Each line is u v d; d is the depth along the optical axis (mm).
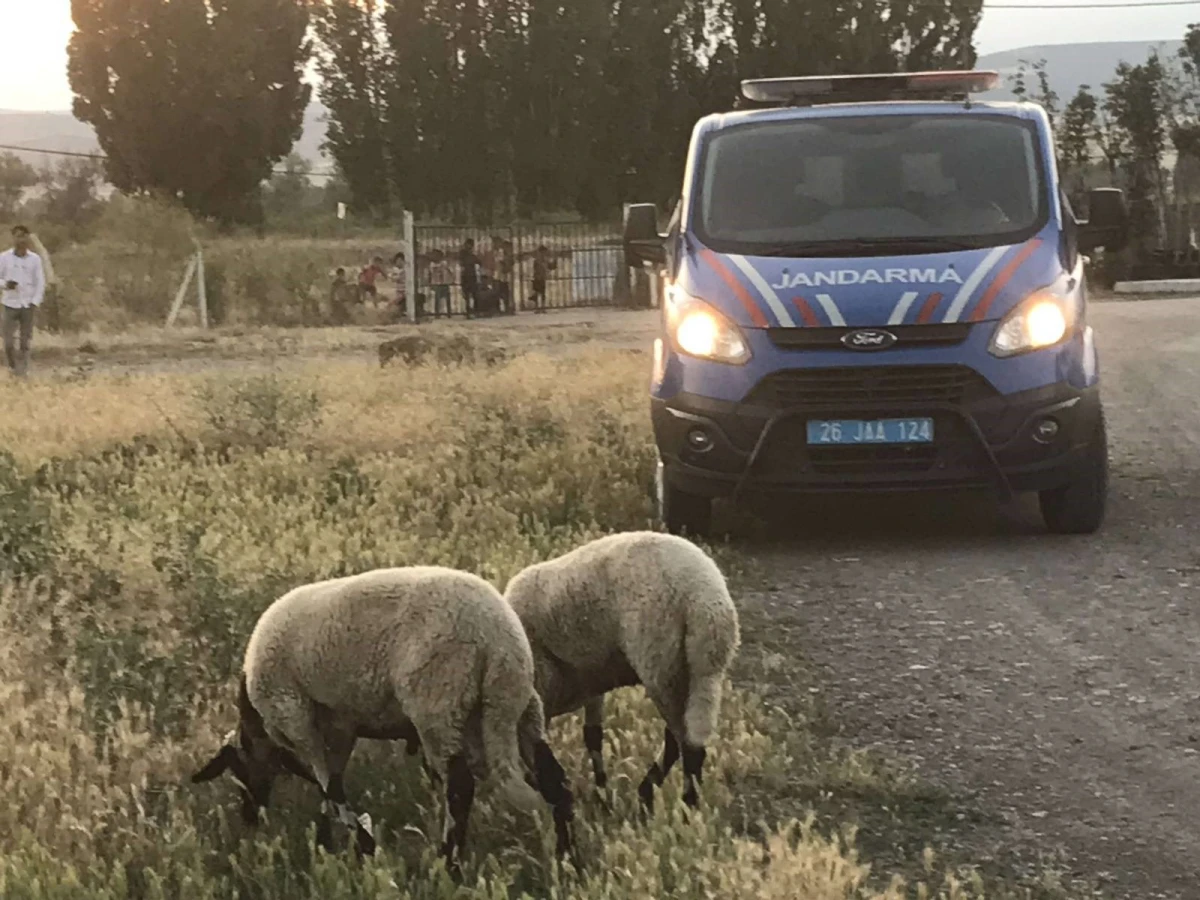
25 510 8523
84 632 6633
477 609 4828
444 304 30531
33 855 4824
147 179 43625
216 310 29266
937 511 9367
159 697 6016
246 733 5188
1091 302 30750
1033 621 7223
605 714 5887
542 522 8750
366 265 32312
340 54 46500
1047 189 8883
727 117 9484
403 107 45531
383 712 4965
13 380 15906
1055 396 8219
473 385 13789
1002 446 8188
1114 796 5480
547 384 13750
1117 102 41969
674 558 5223
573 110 45156
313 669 4953
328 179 61969
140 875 4918
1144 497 9562
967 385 8180
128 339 24141
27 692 6043
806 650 6926
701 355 8391
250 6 43688
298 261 31578
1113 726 6039
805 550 8555
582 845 4996
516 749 4852
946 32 49531
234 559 7664
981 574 7980
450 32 45469
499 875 4777
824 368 8188
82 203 56531
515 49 44812
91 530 8375
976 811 5387
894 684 6504
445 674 4777
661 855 4879
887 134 9164
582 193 45781
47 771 5281
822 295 8297
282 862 5031
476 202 45781
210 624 6648
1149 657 6730
